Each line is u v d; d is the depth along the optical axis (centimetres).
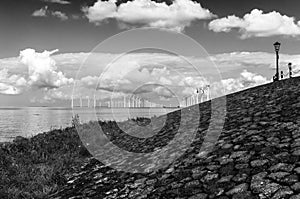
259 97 2127
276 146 1081
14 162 1636
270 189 836
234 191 878
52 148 2006
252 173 945
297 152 984
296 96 1736
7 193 1212
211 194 905
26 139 2166
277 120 1395
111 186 1208
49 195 1244
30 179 1418
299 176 852
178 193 963
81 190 1235
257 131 1316
